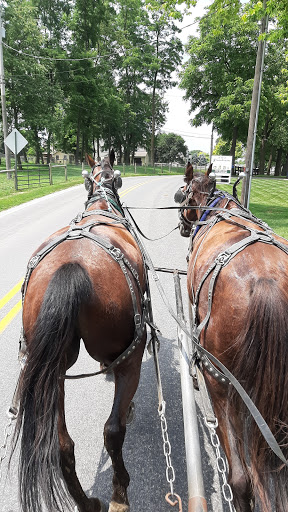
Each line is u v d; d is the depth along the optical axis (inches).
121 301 96.7
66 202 661.3
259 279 86.0
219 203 150.6
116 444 91.5
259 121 1353.3
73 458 93.0
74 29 1649.9
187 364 122.0
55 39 1635.1
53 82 1680.6
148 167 2287.2
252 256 94.9
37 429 78.2
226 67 1357.0
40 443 77.5
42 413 78.8
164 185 1077.1
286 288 84.7
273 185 1133.7
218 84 1363.2
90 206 150.7
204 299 101.1
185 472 124.3
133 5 1984.5
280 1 304.8
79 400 157.8
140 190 887.1
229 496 115.9
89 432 140.0
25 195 728.3
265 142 1946.4
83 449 132.6
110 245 104.8
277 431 80.1
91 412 150.4
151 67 1972.2
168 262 332.8
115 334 97.1
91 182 168.2
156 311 240.5
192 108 1594.5
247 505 83.3
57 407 79.7
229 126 1466.5
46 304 83.3
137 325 101.0
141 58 1994.3
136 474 123.6
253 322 81.2
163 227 477.4
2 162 1785.2
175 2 358.6
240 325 86.0
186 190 181.0
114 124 2070.6
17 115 1456.7
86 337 94.3
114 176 163.3
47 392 79.0
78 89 1728.6
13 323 221.9
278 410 79.4
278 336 78.3
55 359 80.1
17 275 295.4
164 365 183.9
